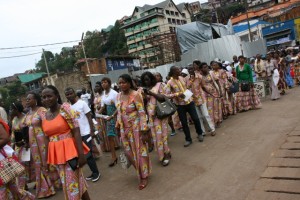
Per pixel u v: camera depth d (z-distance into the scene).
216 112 8.22
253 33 41.47
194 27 21.52
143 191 4.99
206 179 4.94
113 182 5.72
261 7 71.12
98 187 5.61
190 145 7.02
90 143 5.94
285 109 8.77
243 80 9.66
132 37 70.38
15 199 4.07
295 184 4.14
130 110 5.09
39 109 5.57
